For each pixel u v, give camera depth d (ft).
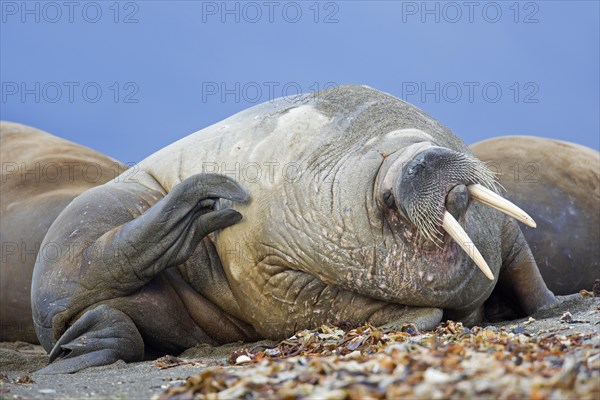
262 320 115.75
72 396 81.92
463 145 119.75
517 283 124.06
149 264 111.34
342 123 114.93
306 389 69.46
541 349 80.53
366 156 110.93
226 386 73.87
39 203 151.43
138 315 114.21
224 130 120.16
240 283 115.03
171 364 102.63
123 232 111.14
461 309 114.01
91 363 108.58
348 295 111.96
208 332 118.93
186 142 122.01
